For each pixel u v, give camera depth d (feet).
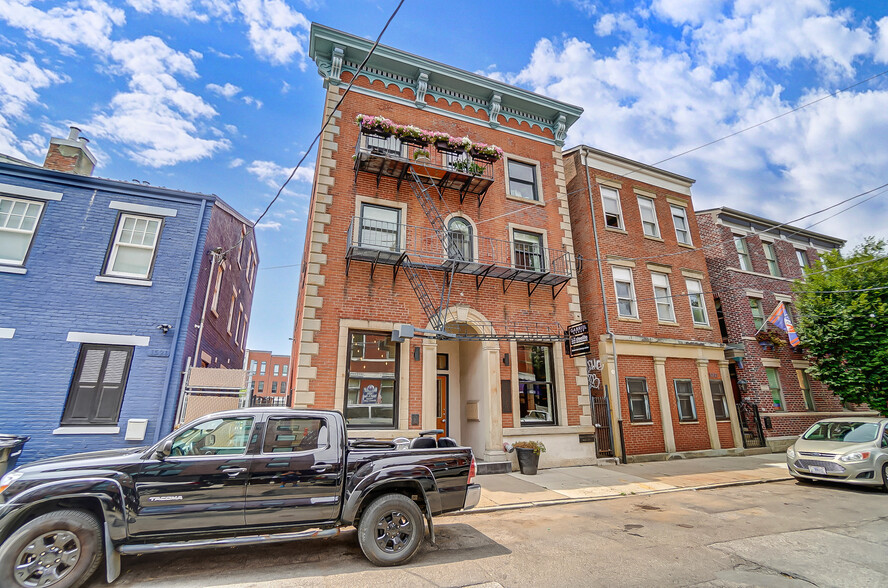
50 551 12.71
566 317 42.63
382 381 34.22
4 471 24.25
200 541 14.05
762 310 57.82
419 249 37.81
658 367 47.42
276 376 201.98
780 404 54.34
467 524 21.66
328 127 37.91
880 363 46.73
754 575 15.06
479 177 38.93
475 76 44.21
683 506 25.72
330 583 13.94
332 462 16.05
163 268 32.63
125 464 13.97
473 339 36.14
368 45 40.09
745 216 60.34
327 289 33.88
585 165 51.29
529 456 34.58
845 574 15.16
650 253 51.96
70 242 30.83
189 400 30.48
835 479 30.37
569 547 17.99
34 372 27.89
